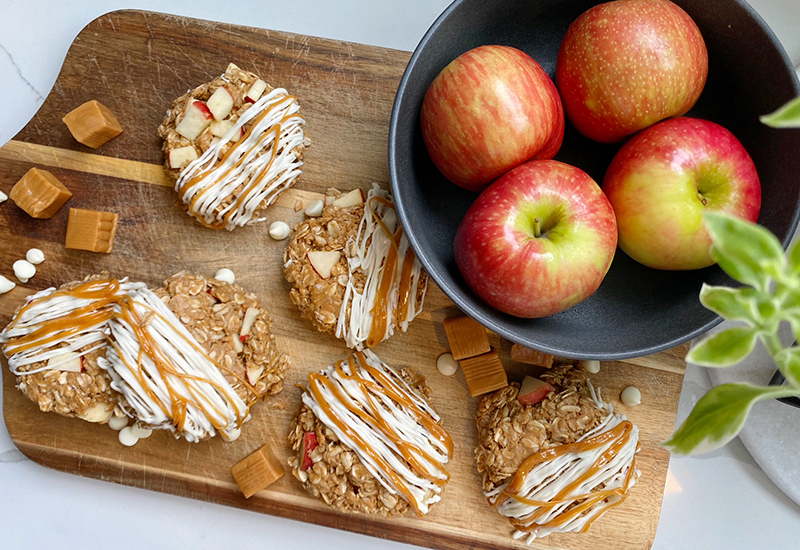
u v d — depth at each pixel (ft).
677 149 1.83
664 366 2.13
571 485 2.05
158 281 2.14
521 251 1.80
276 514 2.13
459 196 2.04
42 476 2.25
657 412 2.13
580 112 1.91
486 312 1.92
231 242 2.15
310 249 2.08
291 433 2.11
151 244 2.14
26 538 2.26
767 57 1.86
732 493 2.23
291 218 2.14
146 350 2.02
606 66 1.83
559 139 1.93
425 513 2.10
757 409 2.15
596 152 2.02
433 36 1.88
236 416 2.07
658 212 1.84
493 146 1.85
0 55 2.25
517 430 2.06
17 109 2.25
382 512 2.08
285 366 2.12
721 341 1.20
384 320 2.09
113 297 2.07
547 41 2.02
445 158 1.90
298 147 2.11
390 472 2.06
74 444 2.14
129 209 2.15
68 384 2.06
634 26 1.82
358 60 2.12
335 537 2.24
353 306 2.07
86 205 2.15
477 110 1.83
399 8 2.25
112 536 2.26
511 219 1.82
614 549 2.12
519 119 1.83
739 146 1.85
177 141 2.07
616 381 2.13
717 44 1.92
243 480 2.10
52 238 2.15
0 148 2.15
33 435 2.15
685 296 1.96
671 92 1.84
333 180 2.13
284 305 2.14
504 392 2.10
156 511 2.25
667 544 2.23
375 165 2.13
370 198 2.09
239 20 2.26
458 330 2.10
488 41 2.01
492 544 2.12
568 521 2.07
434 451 2.09
